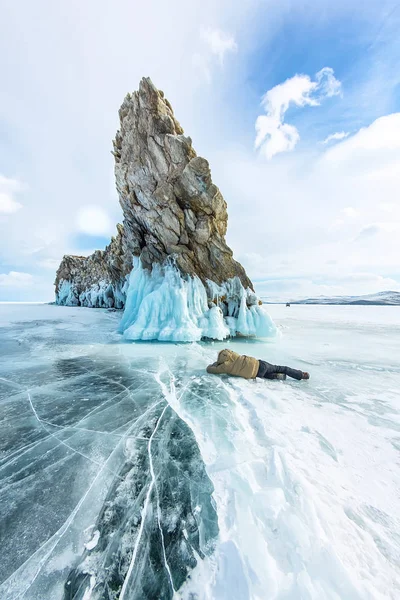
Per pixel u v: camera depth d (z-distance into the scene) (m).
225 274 12.71
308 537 1.77
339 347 9.43
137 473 2.68
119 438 3.35
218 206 12.01
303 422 3.67
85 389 5.18
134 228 14.13
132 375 6.10
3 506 2.25
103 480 2.58
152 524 2.06
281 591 1.48
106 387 5.30
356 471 2.62
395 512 2.11
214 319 11.34
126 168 12.80
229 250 12.66
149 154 11.84
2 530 2.02
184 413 4.08
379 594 1.45
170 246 12.18
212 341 10.84
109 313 25.91
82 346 9.71
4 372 6.38
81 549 1.88
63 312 27.03
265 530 1.91
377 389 5.10
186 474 2.64
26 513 2.18
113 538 1.96
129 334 10.89
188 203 11.92
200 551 1.82
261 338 11.62
